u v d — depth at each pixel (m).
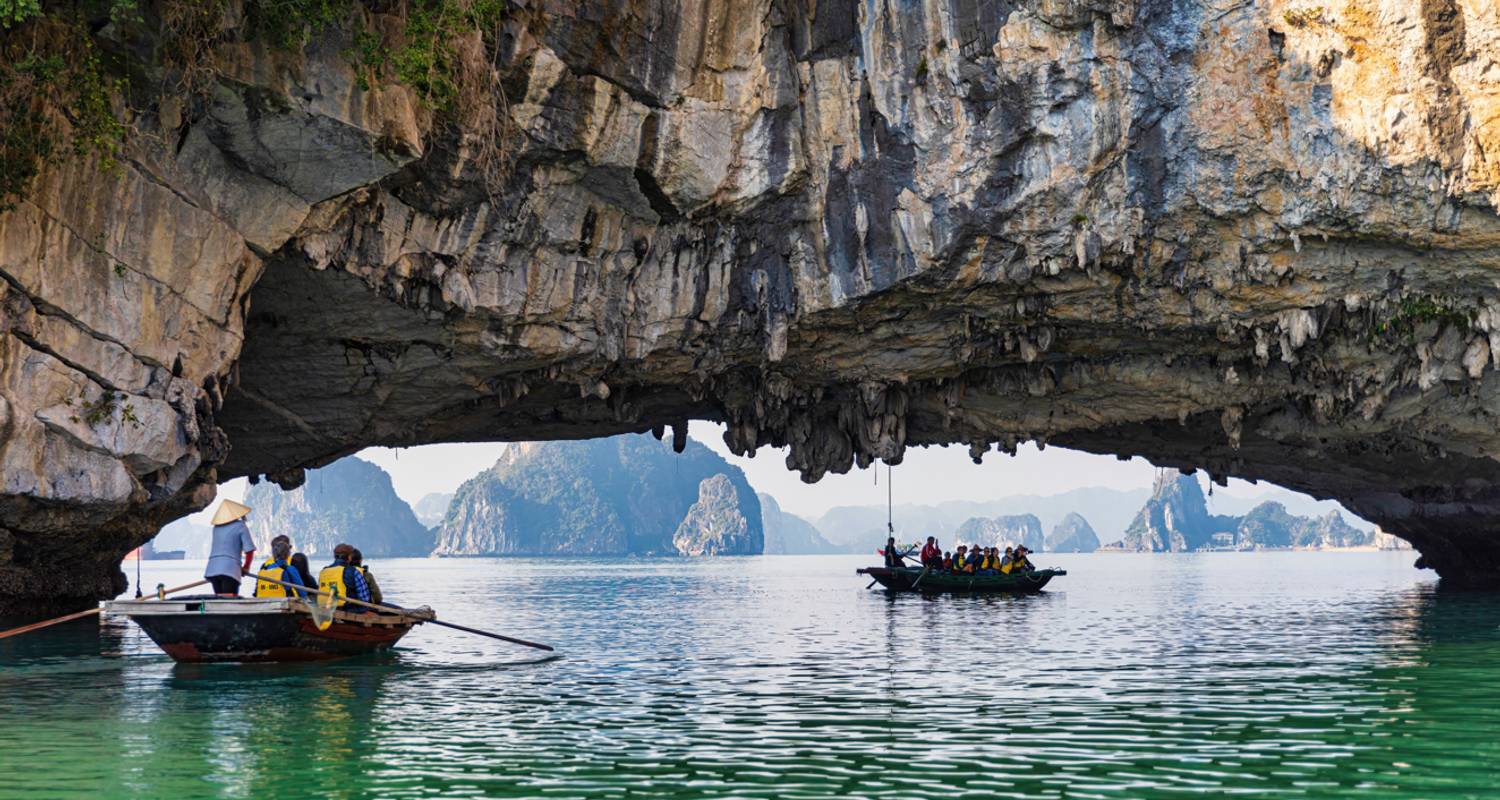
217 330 18.27
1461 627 26.12
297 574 18.14
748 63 20.92
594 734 12.52
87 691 15.26
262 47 16.64
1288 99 19.95
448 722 13.20
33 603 23.12
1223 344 24.19
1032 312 23.16
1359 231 20.56
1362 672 17.70
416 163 19.22
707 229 22.34
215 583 17.42
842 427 28.66
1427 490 38.47
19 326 15.99
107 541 21.61
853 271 22.03
